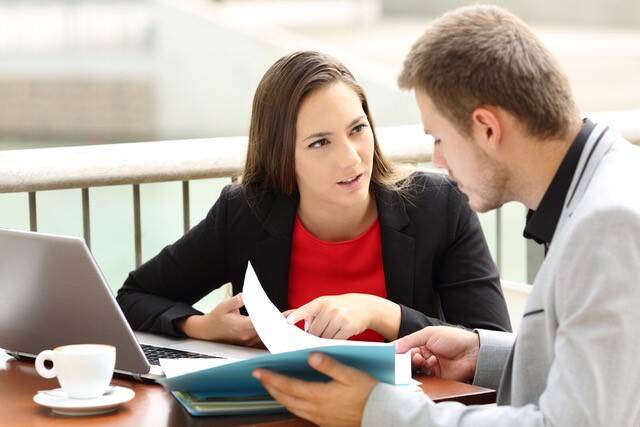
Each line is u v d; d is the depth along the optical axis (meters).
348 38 26.73
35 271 2.21
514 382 1.91
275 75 2.60
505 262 6.29
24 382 2.20
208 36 20.77
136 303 2.69
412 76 1.95
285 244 2.68
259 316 2.22
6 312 2.32
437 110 1.92
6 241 2.25
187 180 3.22
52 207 9.62
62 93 22.50
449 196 2.70
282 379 1.91
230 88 20.78
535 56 1.86
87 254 2.12
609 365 1.69
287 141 2.58
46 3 22.27
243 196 2.74
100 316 2.17
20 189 2.98
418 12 28.14
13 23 22.39
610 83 21.31
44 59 22.50
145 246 8.42
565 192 1.87
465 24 1.91
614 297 1.70
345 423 1.89
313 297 2.68
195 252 2.77
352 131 2.54
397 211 2.66
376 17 28.22
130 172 3.11
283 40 20.39
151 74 21.62
